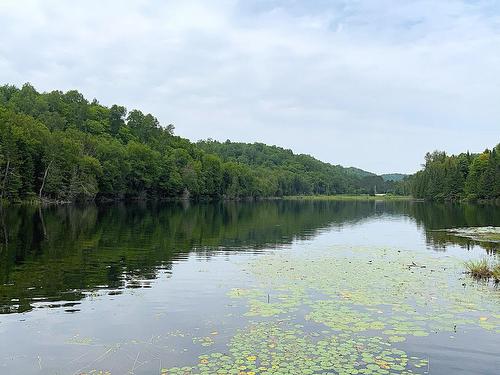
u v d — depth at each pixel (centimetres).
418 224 5350
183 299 1605
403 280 1942
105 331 1248
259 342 1158
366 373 970
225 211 7975
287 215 7181
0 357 1063
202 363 1022
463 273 2112
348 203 14575
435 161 15525
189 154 14862
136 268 2200
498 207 9469
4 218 4728
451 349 1126
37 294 1656
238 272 2125
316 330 1257
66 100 14925
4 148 6831
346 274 2086
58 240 3131
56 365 1018
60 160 8225
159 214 6475
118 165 9988
